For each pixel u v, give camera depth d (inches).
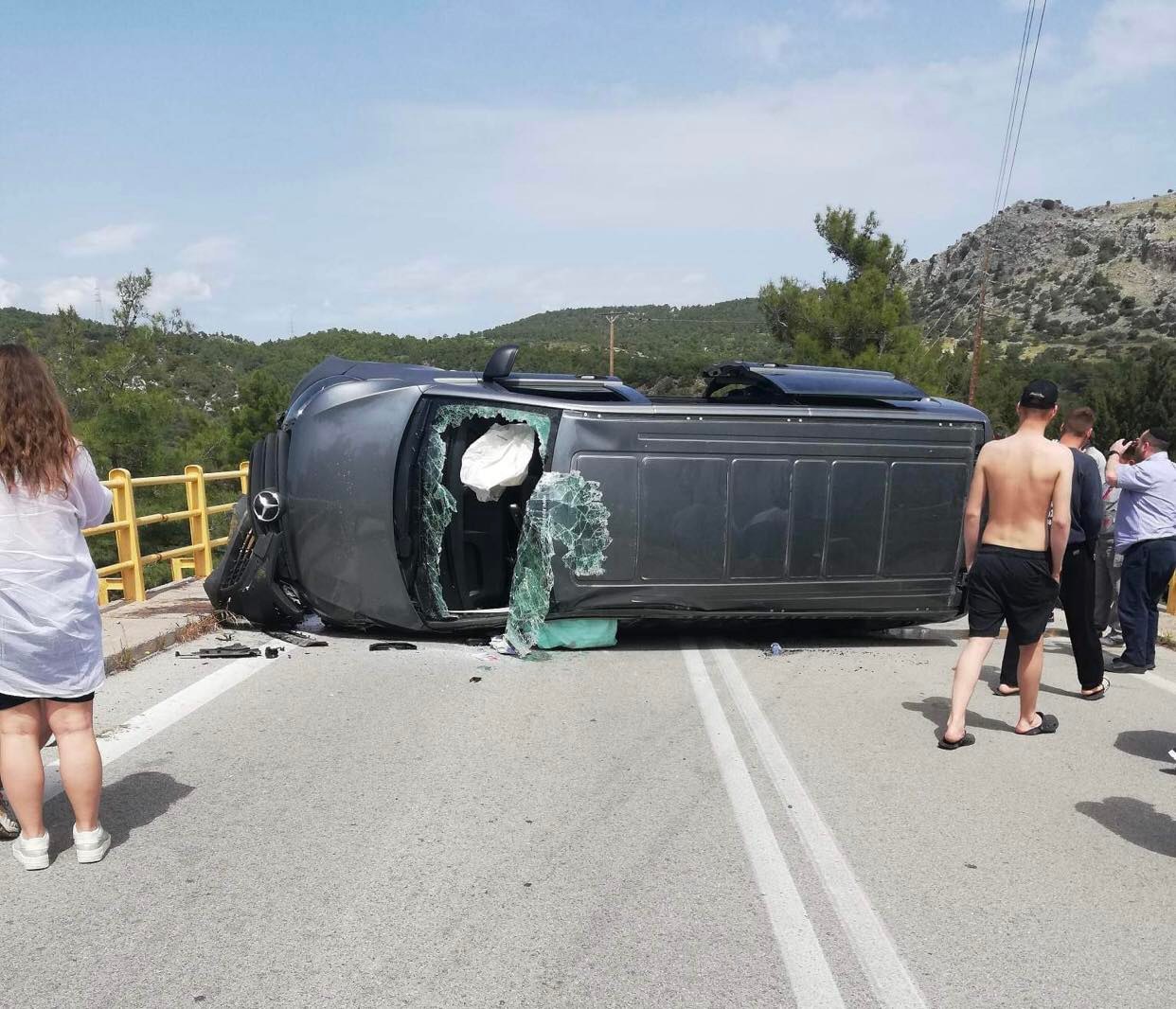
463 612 288.4
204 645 287.4
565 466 277.9
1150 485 282.2
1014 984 115.4
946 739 206.1
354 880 138.1
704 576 285.1
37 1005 106.4
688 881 140.3
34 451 132.6
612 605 283.7
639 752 197.0
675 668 269.6
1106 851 155.7
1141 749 212.2
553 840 153.6
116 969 114.0
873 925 129.0
